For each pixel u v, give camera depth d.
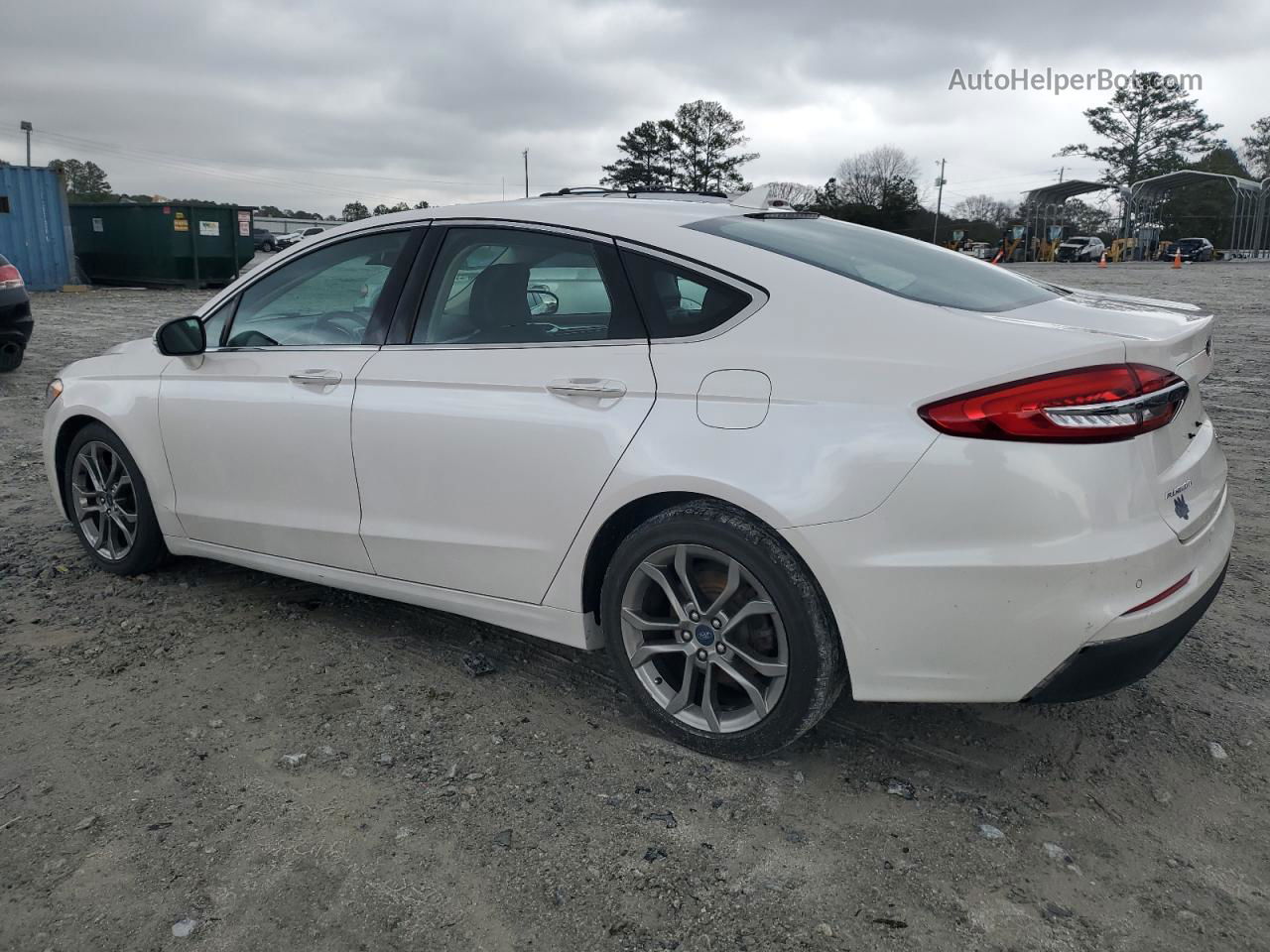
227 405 3.69
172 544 4.08
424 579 3.30
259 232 59.66
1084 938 2.12
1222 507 2.79
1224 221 68.25
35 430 7.26
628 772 2.76
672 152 91.50
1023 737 2.93
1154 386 2.37
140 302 19.69
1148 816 2.55
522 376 2.96
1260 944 2.11
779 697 2.63
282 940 2.12
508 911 2.21
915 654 2.45
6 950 2.09
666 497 2.76
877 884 2.29
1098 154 78.75
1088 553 2.28
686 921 2.18
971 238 74.19
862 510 2.41
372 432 3.28
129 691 3.22
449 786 2.68
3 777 2.71
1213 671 3.32
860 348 2.50
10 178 21.78
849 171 82.00
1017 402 2.29
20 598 4.02
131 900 2.24
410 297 3.31
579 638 3.01
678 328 2.75
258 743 2.90
